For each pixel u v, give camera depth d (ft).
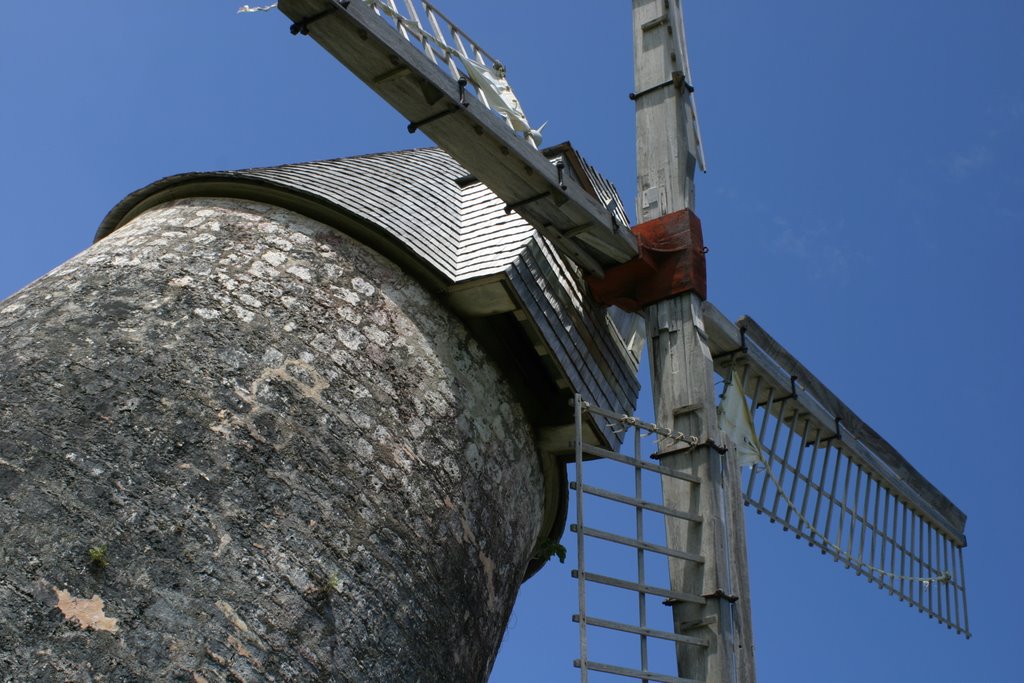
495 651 27.73
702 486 27.68
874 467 36.83
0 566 20.83
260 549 22.49
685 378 29.35
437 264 27.78
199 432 23.24
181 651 20.95
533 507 29.30
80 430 22.70
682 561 27.02
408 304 27.30
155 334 24.34
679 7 34.42
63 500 21.74
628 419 27.43
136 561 21.47
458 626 25.38
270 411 24.03
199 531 22.15
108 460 22.38
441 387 26.76
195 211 27.66
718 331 31.89
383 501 24.41
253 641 21.65
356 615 23.11
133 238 26.81
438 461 25.88
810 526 33.91
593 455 27.81
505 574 27.53
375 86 25.21
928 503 39.29
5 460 22.15
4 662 19.90
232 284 25.62
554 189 27.25
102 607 20.86
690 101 33.32
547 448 30.09
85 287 25.26
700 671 25.55
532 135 27.40
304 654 22.11
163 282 25.32
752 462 32.12
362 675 22.81
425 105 25.48
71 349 23.93
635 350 34.47
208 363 24.18
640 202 32.27
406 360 26.45
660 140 32.68
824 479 35.09
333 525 23.49
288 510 23.12
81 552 21.24
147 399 23.36
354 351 25.76
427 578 24.72
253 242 26.68
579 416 26.35
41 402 23.06
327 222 27.81
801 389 34.71
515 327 29.30
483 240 29.09
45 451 22.31
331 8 23.36
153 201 29.48
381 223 27.61
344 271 26.86
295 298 25.86
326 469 23.95
